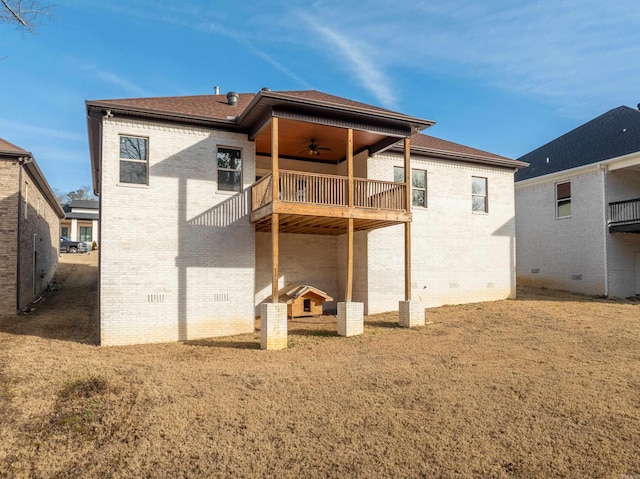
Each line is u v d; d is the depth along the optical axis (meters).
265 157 15.27
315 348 10.33
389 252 15.20
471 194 16.95
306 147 14.46
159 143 12.00
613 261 17.98
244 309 12.66
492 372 8.20
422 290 15.66
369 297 14.77
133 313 11.41
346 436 5.68
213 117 12.31
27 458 5.24
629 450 5.21
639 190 18.91
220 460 5.14
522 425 5.91
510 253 17.55
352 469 4.92
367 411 6.44
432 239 16.00
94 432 5.88
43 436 5.75
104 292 11.20
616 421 5.97
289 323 13.55
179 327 11.85
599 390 7.13
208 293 12.26
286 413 6.41
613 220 17.88
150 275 11.66
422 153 15.78
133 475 4.87
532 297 17.73
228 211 12.66
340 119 11.89
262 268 15.12
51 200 21.17
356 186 13.05
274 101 10.87
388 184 13.05
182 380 7.90
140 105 12.14
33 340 11.07
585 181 18.84
